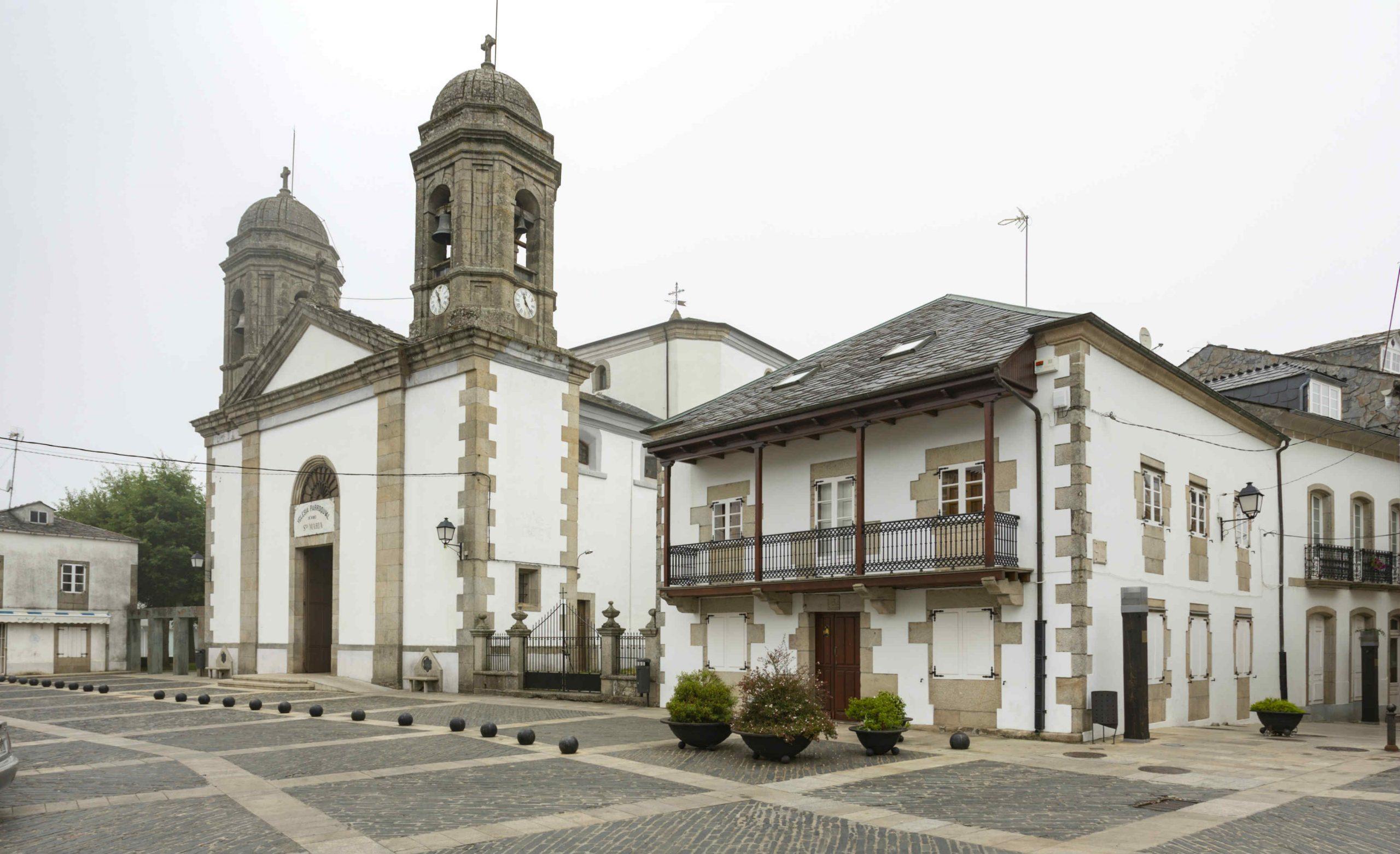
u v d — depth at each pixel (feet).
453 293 84.53
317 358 95.30
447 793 33.81
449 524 78.64
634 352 123.13
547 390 86.58
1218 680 62.49
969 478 53.47
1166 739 50.01
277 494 97.40
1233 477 67.26
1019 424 51.39
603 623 96.58
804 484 61.16
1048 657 48.96
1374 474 84.07
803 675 44.27
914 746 46.24
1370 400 88.84
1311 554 76.13
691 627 66.33
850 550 57.06
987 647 51.11
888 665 55.26
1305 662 74.13
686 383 118.93
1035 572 49.65
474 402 79.82
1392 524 85.61
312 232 117.39
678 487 69.36
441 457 81.66
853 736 50.55
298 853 25.73
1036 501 50.24
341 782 35.94
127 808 31.60
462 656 77.56
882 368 59.06
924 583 51.21
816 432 57.82
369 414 87.81
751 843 26.99
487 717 59.06
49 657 124.16
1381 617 82.79
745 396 69.62
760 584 58.95
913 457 55.72
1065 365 50.31
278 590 95.55
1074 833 28.12
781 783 36.32
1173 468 59.06
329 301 114.32
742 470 65.36
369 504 86.43
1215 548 63.82
